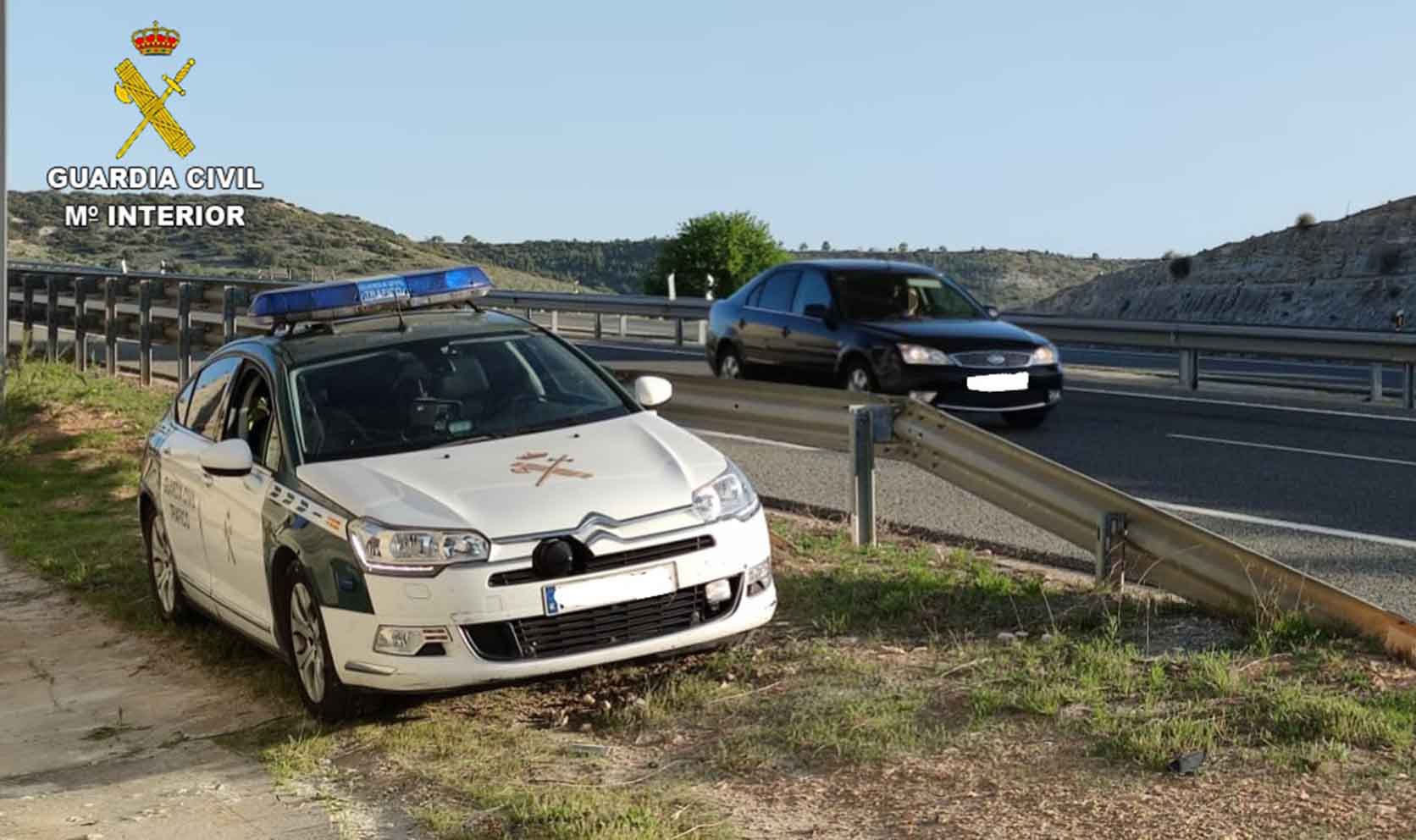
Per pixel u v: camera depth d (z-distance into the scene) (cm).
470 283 830
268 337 799
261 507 693
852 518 922
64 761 665
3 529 1196
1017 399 1457
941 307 1580
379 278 812
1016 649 657
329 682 640
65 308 2269
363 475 659
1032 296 9112
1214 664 605
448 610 599
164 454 848
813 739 564
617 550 616
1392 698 555
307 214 10156
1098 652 636
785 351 1602
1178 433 1439
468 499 629
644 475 652
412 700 673
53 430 1620
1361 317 3925
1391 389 1923
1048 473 789
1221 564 689
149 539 898
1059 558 894
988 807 491
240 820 549
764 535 665
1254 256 4784
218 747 659
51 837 548
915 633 707
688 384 1149
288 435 704
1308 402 1702
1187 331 1923
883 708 592
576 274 10125
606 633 617
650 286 6975
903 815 492
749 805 512
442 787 561
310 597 649
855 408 912
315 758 615
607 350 2669
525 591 602
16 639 897
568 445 681
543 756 586
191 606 861
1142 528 734
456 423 709
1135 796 488
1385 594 798
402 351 753
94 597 979
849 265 1623
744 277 6756
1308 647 627
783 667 664
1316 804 468
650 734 601
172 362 2320
